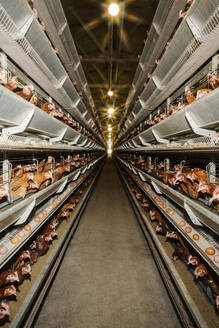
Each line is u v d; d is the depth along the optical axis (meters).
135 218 4.59
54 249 2.47
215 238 1.70
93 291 2.18
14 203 1.60
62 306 1.97
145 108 3.51
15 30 1.23
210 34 1.22
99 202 5.95
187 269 2.08
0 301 1.43
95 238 3.50
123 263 2.74
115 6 2.37
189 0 1.41
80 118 4.48
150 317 1.85
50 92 2.39
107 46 4.28
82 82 3.59
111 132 22.05
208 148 1.39
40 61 1.70
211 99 1.25
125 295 2.13
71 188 3.88
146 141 4.29
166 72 2.07
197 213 1.63
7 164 1.67
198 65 1.63
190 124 1.60
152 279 2.41
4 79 1.31
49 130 2.28
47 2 1.54
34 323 1.74
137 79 3.57
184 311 1.69
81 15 3.45
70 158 4.12
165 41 2.06
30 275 1.96
